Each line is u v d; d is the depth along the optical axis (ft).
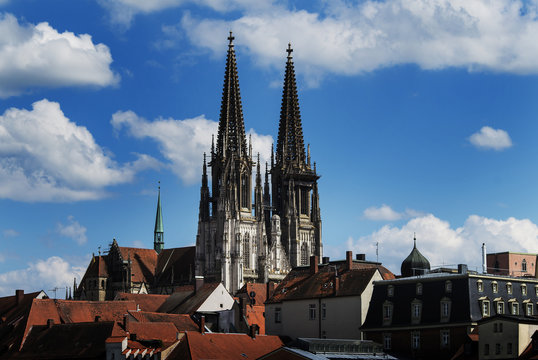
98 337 563.89
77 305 650.43
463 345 522.06
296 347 527.40
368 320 583.58
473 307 532.73
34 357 570.46
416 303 557.74
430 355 543.39
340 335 601.62
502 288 551.18
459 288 539.70
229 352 528.63
